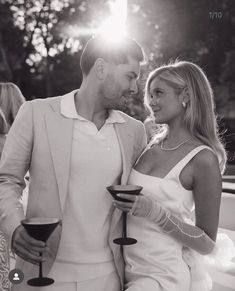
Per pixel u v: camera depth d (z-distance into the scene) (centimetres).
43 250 148
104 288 185
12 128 183
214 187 187
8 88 348
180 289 186
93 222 181
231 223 285
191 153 189
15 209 168
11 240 161
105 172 183
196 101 195
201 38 1047
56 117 181
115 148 187
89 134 182
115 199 168
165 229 180
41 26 1396
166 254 187
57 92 1445
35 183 181
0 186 176
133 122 200
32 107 183
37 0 1383
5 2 1384
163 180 190
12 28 1403
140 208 170
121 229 190
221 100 1073
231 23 1040
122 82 179
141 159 202
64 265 180
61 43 1402
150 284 182
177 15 1017
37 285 151
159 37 1027
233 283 210
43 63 1451
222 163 203
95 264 182
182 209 191
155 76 197
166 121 197
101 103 182
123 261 196
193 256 196
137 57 181
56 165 177
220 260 210
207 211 188
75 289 180
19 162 180
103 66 178
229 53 1048
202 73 199
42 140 179
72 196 179
